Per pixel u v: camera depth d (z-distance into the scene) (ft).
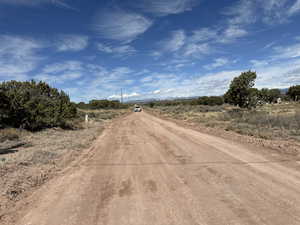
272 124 47.14
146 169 19.79
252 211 11.36
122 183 16.37
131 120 88.22
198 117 81.51
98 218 11.26
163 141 34.83
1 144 32.30
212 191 14.19
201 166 19.94
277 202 12.25
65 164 22.63
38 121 46.60
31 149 28.96
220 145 29.27
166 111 146.92
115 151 28.68
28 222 11.09
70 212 12.01
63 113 54.54
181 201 12.92
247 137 34.27
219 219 10.71
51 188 15.76
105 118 106.42
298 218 10.51
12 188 15.33
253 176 16.60
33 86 55.42
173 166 20.39
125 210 12.03
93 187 15.72
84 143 34.63
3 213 12.09
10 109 43.09
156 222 10.67
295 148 25.13
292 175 16.46
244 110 73.15
